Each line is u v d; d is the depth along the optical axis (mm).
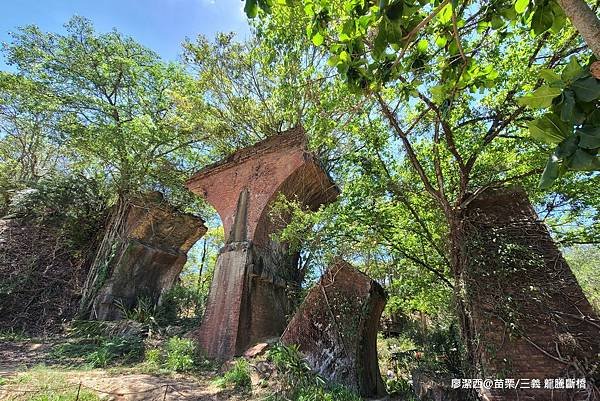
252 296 12031
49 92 17047
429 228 11258
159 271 18500
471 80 5453
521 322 7289
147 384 8625
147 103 18297
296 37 8609
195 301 19188
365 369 9250
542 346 6988
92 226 19438
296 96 10930
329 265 10141
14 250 17281
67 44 17875
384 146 10844
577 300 7270
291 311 13250
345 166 11516
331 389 8312
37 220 18453
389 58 4473
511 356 7078
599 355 6641
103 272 16688
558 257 7785
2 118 20219
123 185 17875
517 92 8258
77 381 8531
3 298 15750
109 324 14609
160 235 18375
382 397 9133
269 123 16469
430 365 10039
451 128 9516
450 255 9320
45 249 17828
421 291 11617
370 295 9500
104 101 17828
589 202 9438
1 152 22312
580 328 6988
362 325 9328
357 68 4586
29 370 9562
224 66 16234
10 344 12953
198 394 8297
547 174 2154
